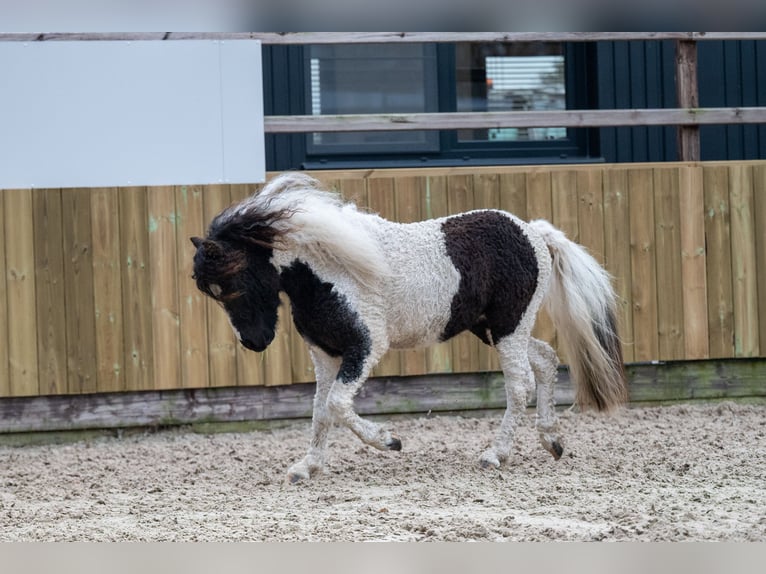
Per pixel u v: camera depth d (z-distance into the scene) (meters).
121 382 10.12
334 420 7.87
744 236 10.91
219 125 10.32
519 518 6.22
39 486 7.99
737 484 7.25
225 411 10.36
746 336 10.93
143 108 10.21
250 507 6.86
